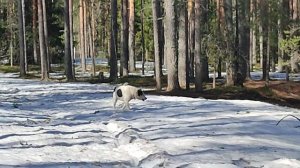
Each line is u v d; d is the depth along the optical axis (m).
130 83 32.72
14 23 59.91
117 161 8.69
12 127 12.66
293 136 11.41
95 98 22.53
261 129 12.24
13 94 25.58
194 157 8.63
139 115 15.79
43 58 39.19
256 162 8.27
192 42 34.56
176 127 12.61
